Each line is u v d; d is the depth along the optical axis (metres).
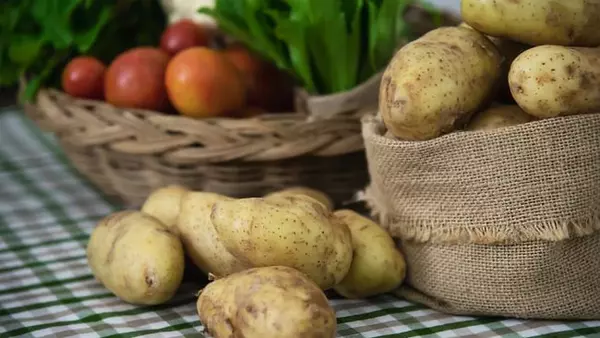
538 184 0.98
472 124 1.02
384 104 1.00
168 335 0.99
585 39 1.00
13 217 1.25
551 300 1.00
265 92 1.27
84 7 1.30
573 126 0.98
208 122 1.16
